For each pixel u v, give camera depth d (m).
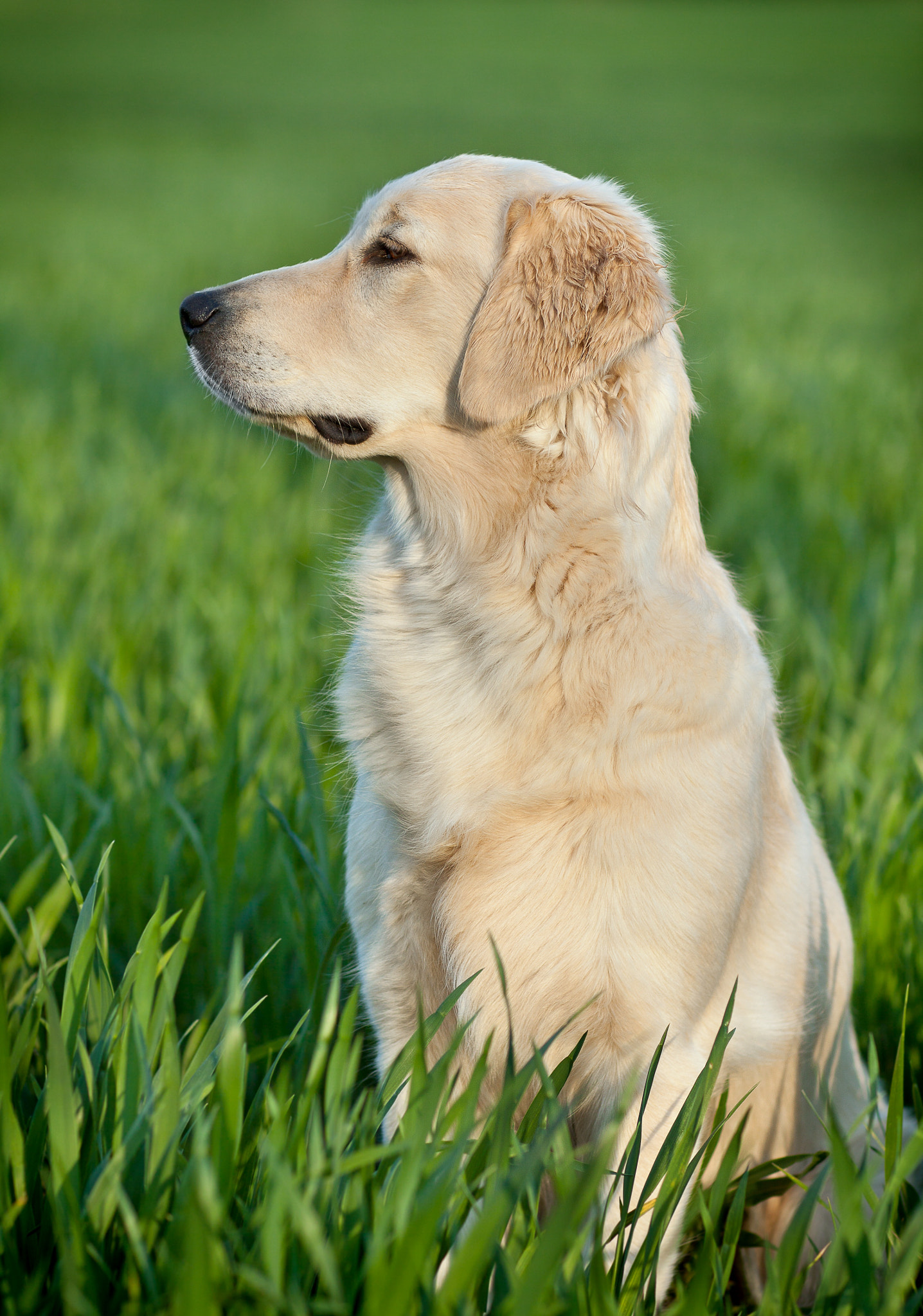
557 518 3.01
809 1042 3.36
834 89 64.81
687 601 2.96
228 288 3.62
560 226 3.23
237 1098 2.26
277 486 9.01
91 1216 2.23
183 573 6.95
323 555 7.36
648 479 3.05
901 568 6.54
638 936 2.77
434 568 3.23
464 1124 2.27
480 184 3.43
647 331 3.06
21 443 9.43
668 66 72.31
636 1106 2.75
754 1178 3.02
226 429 10.82
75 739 4.86
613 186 3.52
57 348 13.86
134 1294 2.18
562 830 2.85
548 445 3.06
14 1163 2.42
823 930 3.35
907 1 93.88
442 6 93.88
